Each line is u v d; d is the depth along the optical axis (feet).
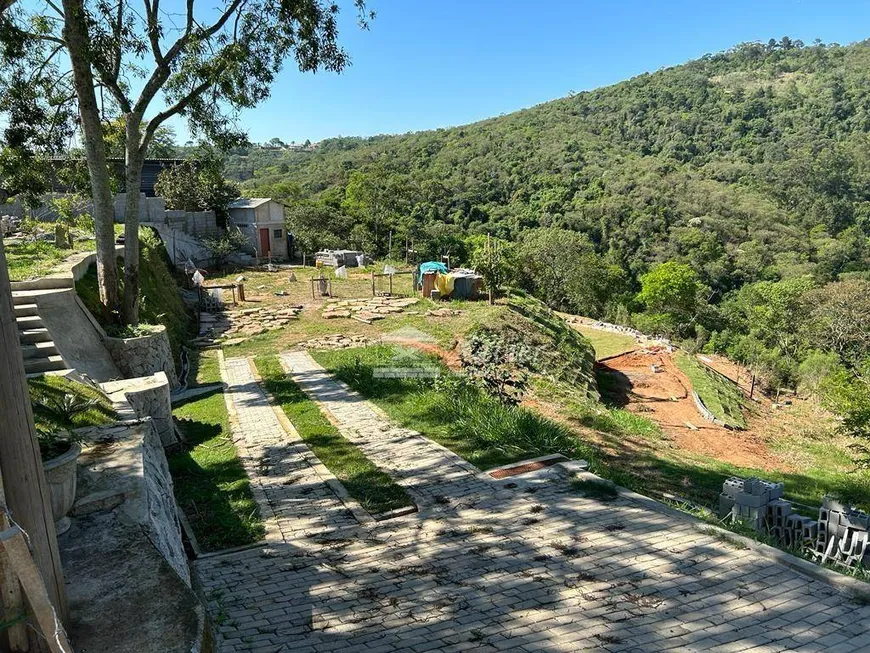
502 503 24.04
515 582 17.79
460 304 74.18
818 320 123.34
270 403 40.04
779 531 27.73
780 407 78.89
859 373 89.92
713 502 33.37
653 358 85.71
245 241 107.14
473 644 14.60
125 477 16.85
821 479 46.93
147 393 30.45
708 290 179.42
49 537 9.66
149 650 9.40
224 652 14.39
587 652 14.19
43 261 48.83
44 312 38.73
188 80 44.16
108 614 10.52
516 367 55.06
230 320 67.26
